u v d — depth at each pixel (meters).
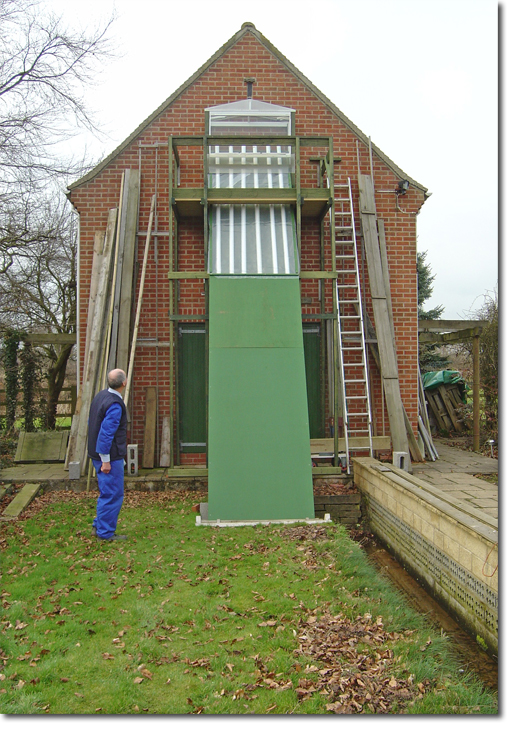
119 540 5.91
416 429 9.66
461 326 11.22
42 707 3.11
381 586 4.95
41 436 9.94
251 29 9.62
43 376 13.37
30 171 10.12
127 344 8.98
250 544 5.77
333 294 8.41
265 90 9.63
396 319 9.64
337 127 9.69
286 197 8.44
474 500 6.90
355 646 3.83
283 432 7.21
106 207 9.41
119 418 5.80
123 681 3.34
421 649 3.90
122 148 9.43
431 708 3.18
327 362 9.53
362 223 9.40
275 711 3.11
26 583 4.75
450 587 4.91
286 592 4.61
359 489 8.02
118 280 9.02
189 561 5.29
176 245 9.29
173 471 8.20
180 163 9.49
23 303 14.02
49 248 13.14
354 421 9.49
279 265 8.21
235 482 6.91
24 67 9.86
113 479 5.89
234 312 7.84
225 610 4.27
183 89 9.52
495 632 4.08
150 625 4.04
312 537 5.98
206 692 3.27
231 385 7.39
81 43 9.80
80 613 4.23
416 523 5.77
